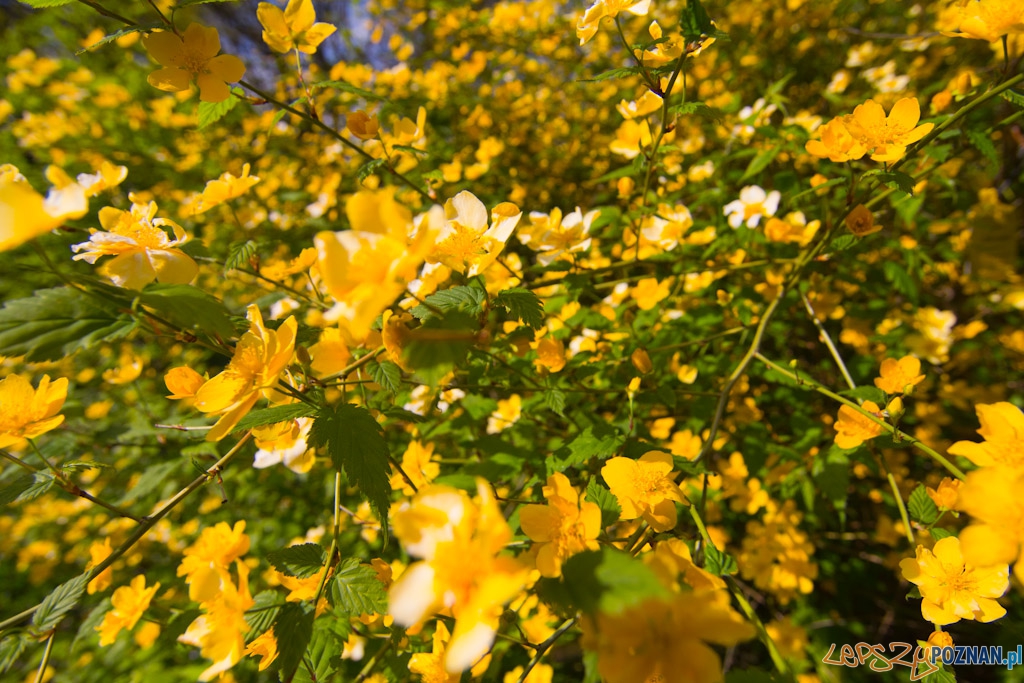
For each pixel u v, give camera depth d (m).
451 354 0.22
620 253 0.58
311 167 1.09
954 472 0.31
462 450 0.52
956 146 0.49
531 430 0.47
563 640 0.38
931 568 0.31
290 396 0.32
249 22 2.21
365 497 0.30
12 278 0.81
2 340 0.26
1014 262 0.67
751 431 0.54
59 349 0.26
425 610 0.21
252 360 0.29
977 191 0.73
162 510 0.32
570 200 0.92
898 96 0.77
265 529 0.79
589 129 1.01
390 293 0.23
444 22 1.26
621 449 0.35
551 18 1.12
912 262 0.64
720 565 0.29
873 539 0.69
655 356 0.51
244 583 0.38
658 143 0.43
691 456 0.51
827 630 0.69
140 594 0.46
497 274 0.43
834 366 0.70
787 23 1.05
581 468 0.42
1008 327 0.75
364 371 0.37
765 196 0.54
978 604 0.30
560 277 0.48
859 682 0.63
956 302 0.82
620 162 0.94
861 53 0.93
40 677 0.30
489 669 0.37
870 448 0.39
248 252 0.42
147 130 1.24
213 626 0.37
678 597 0.21
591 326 0.53
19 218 0.23
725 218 0.62
